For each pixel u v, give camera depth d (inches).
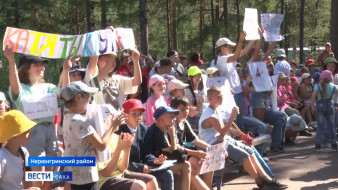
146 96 380.2
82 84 177.5
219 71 323.0
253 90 349.1
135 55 227.6
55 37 201.2
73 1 1026.7
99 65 218.8
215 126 268.7
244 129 350.3
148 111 265.3
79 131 173.2
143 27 672.4
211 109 273.1
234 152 272.4
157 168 216.8
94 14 1170.6
